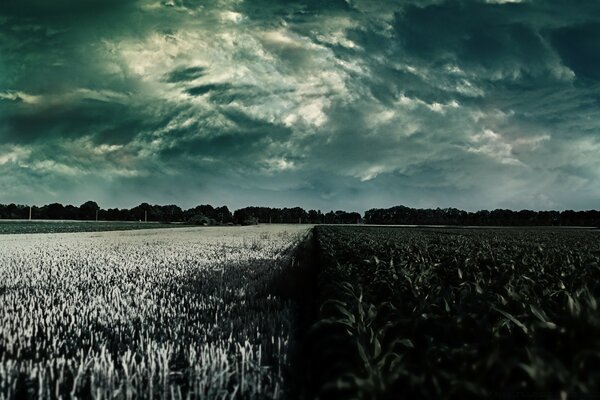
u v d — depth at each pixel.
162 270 15.91
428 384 3.70
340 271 8.77
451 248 17.36
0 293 11.25
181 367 5.87
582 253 15.64
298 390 5.22
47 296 10.45
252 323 7.62
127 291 11.25
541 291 6.97
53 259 19.77
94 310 8.85
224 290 11.48
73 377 5.48
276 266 17.19
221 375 5.00
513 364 3.23
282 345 6.47
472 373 3.48
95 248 27.81
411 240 25.64
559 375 2.92
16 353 6.55
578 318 3.82
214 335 7.20
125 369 5.14
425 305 5.34
